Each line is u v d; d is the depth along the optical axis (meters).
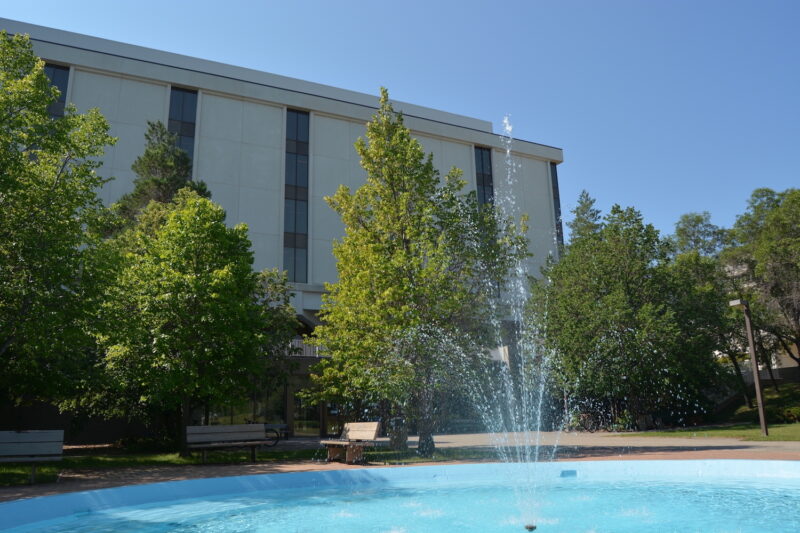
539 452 15.95
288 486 10.30
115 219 13.80
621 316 24.61
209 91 34.44
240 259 16.36
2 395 16.83
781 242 32.47
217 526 7.02
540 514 7.54
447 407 25.95
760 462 10.59
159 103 33.25
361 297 15.65
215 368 15.52
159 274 15.01
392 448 17.17
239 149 34.62
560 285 29.89
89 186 13.38
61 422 23.48
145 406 19.34
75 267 12.05
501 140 43.00
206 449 14.18
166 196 25.03
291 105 36.38
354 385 16.89
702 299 29.03
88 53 31.75
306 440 25.42
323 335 18.11
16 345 13.05
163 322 14.79
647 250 27.81
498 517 7.40
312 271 34.66
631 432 25.39
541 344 28.45
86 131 13.18
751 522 6.80
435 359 15.44
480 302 16.92
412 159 17.02
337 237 35.94
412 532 6.57
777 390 35.16
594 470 11.26
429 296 15.35
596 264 27.64
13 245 11.59
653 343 24.19
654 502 8.27
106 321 12.94
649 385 26.91
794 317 32.09
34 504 7.39
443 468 11.31
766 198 41.97
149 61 36.56
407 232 16.52
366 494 9.50
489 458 14.66
